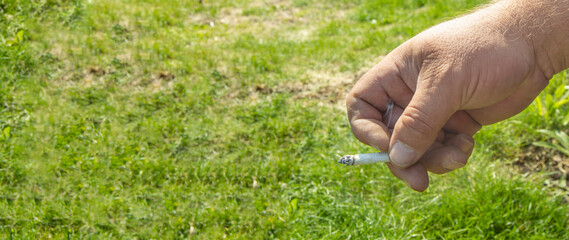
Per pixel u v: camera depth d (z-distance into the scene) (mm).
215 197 1104
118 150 1200
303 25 2152
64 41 1643
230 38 1944
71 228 1005
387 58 696
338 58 1789
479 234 997
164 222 1036
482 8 665
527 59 635
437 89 632
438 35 649
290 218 1046
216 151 1250
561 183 1130
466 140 691
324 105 1484
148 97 1433
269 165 1188
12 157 1131
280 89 1560
